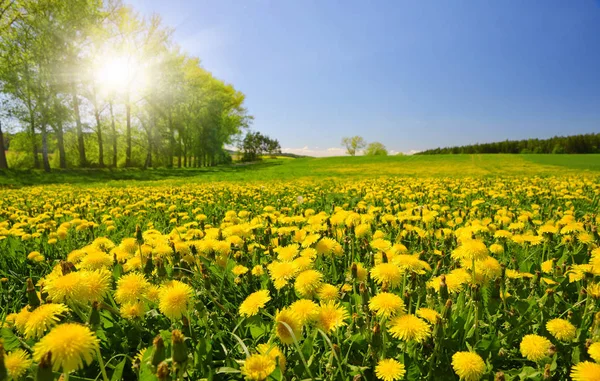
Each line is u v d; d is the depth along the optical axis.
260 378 1.53
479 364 1.61
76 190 14.59
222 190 12.69
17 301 2.77
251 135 102.31
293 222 5.37
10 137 33.06
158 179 29.42
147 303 2.32
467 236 3.55
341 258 3.49
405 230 4.18
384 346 1.76
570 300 2.64
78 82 30.27
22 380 1.58
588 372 1.50
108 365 1.88
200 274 2.76
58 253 4.28
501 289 2.42
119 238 5.15
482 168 40.38
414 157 74.50
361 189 12.17
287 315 1.76
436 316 1.76
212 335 2.10
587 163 46.78
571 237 3.46
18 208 8.83
